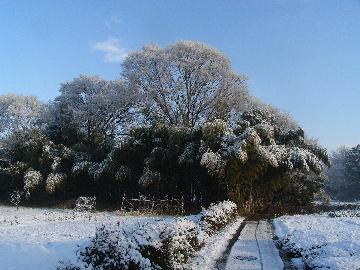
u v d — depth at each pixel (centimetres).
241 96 3950
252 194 2808
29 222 1925
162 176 2842
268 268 1072
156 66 3953
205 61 3931
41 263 868
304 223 1945
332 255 1084
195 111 3997
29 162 3338
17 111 4588
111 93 4031
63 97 4072
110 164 3038
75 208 2738
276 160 2659
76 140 3656
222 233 1670
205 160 2548
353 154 7069
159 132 3027
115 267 779
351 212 2705
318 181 3366
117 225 895
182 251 1019
